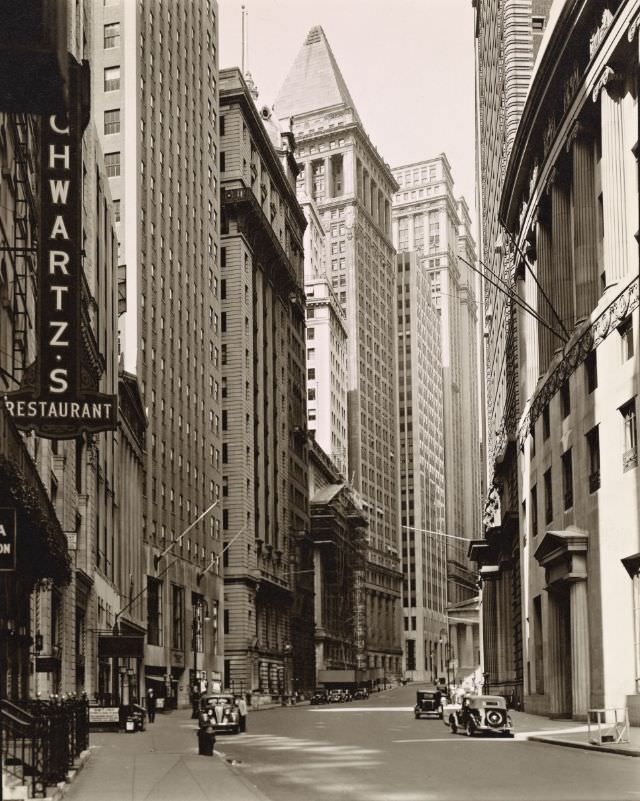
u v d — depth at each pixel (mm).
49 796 17859
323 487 163625
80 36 59531
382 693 154250
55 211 30750
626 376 43219
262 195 129000
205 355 106625
